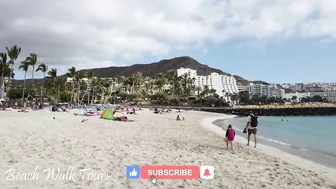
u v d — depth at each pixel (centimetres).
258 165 1016
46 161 789
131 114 4722
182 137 1753
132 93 13712
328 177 914
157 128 2277
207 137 1892
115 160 884
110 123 2348
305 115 12644
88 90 11275
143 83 16662
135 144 1263
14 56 6538
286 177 852
